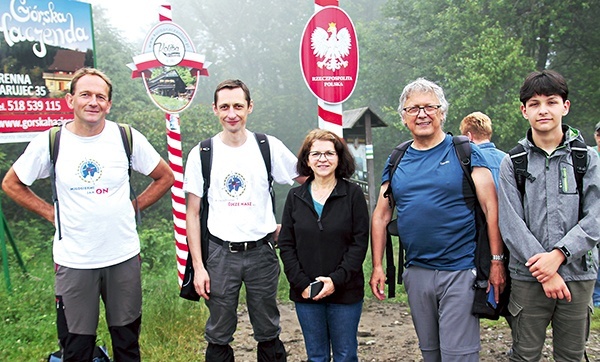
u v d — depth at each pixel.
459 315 2.85
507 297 2.90
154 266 7.98
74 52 6.52
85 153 2.96
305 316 3.12
